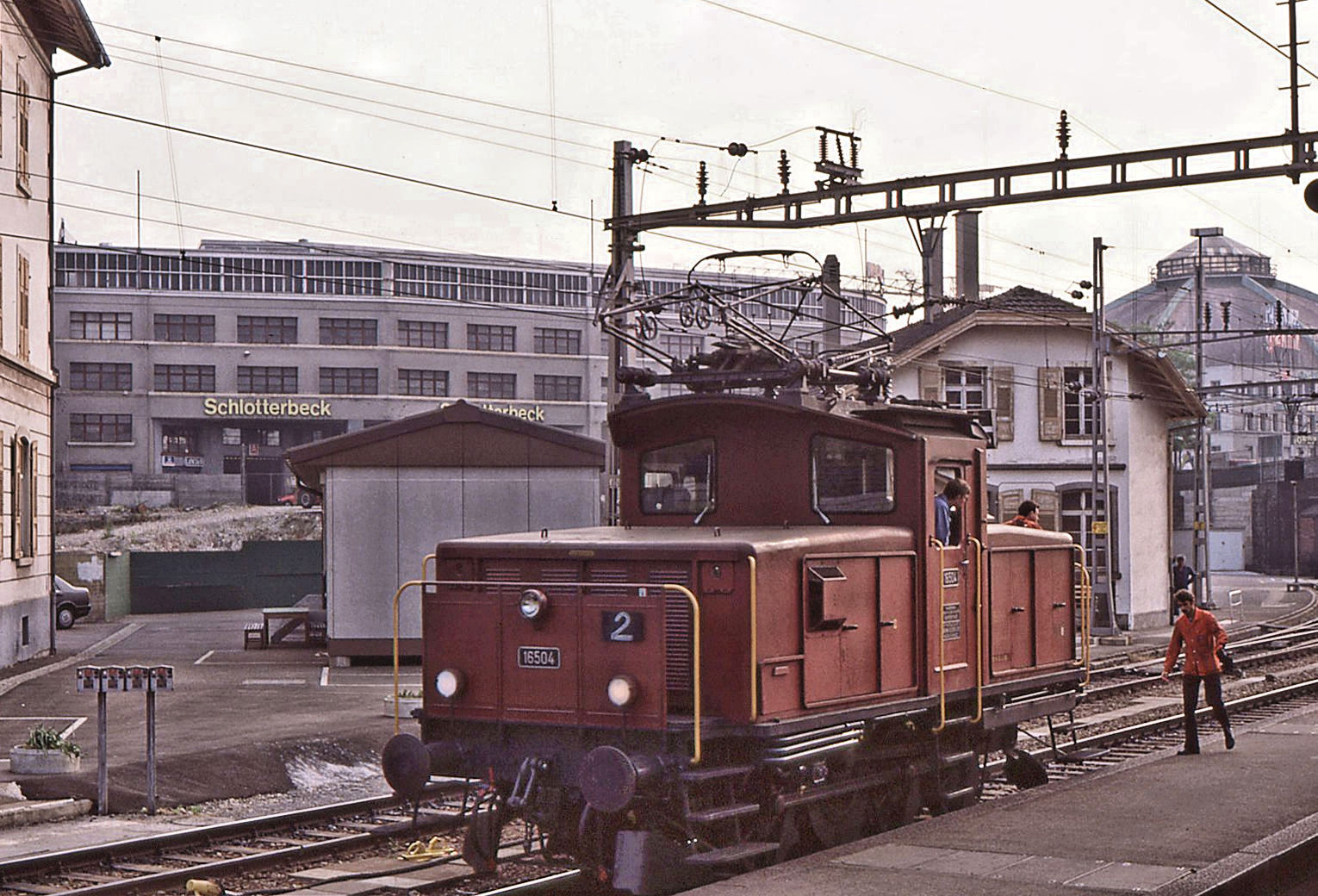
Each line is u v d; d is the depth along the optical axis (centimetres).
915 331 4397
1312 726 1845
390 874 1192
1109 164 2125
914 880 955
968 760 1359
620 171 2409
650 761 1012
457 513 2856
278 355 8669
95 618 5003
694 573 1049
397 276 8888
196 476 8238
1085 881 947
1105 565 4134
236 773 1641
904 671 1195
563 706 1059
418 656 2859
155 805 1470
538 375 9162
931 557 1223
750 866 1079
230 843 1313
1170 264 12000
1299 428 10588
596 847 1058
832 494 1198
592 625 1050
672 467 1252
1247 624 4553
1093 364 3994
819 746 1080
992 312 4247
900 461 1220
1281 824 1155
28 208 3102
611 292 2383
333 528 2844
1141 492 4453
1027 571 1427
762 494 1208
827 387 1233
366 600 2858
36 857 1186
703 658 1047
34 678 2698
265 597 5950
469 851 1112
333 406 8700
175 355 8569
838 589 1112
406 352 8819
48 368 3300
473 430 2861
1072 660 1523
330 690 2436
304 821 1383
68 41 3275
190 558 5622
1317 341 11425
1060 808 1230
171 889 1141
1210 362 10956
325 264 8800
